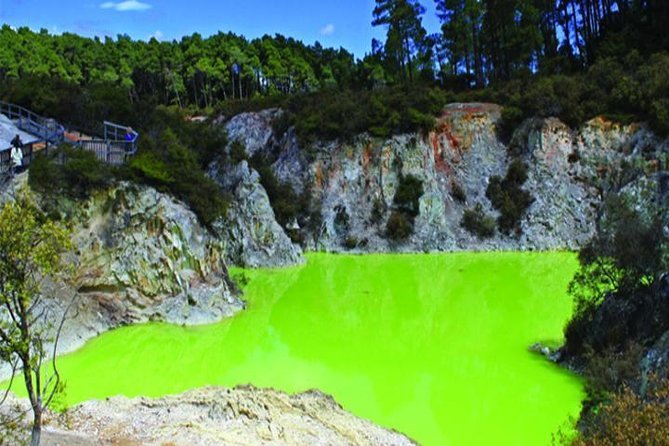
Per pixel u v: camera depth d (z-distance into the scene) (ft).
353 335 95.09
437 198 176.45
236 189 153.99
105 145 107.24
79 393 70.49
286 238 155.02
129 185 101.04
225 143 160.25
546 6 232.94
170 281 100.94
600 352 73.36
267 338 93.35
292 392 71.51
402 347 88.84
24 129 123.44
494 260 155.63
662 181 83.05
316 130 189.26
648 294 73.97
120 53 307.58
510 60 223.71
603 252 78.84
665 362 57.21
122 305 97.09
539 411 65.26
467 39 242.17
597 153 176.04
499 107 194.18
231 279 119.55
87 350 85.81
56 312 86.94
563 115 181.68
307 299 117.80
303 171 186.91
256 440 50.55
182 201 108.27
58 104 139.44
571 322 81.00
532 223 172.65
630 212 79.92
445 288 125.39
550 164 178.60
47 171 94.99
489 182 182.09
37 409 38.68
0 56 256.11
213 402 57.88
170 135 115.96
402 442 57.06
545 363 80.12
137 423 53.47
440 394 70.85
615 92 177.68
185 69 311.88
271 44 322.75
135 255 98.94
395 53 256.32
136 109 148.56
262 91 318.86
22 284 36.86
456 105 196.54
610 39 204.33
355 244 172.35
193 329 97.04
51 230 39.22
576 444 37.01
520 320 101.04
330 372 78.84
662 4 201.87
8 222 36.65
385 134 182.50
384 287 127.95
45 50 277.64
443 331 96.37
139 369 79.10
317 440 52.60
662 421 33.50
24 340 36.99
